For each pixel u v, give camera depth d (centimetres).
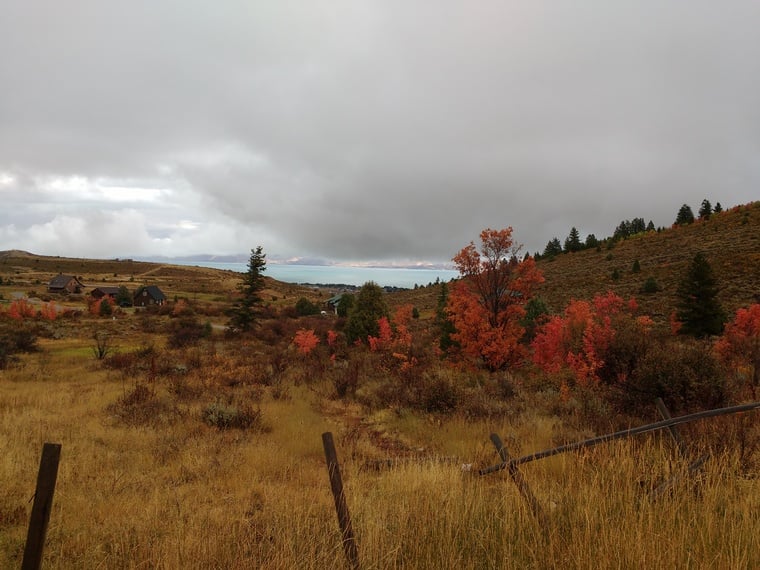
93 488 546
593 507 360
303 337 2841
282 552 324
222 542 375
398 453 834
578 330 1784
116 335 4397
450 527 334
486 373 1802
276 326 4900
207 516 457
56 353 2945
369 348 2820
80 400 1243
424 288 13162
